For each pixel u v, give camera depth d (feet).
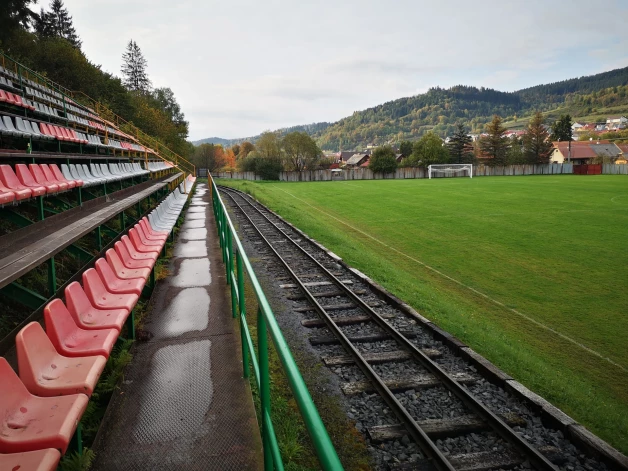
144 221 25.29
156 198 47.32
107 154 55.83
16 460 6.25
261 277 33.09
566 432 14.92
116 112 126.72
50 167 26.40
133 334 14.84
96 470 8.49
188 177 112.37
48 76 105.19
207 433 9.71
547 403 16.22
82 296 11.79
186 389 11.67
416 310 26.86
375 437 14.12
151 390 11.62
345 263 37.47
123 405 10.86
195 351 14.16
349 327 23.81
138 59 240.73
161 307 18.63
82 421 10.23
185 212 52.54
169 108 244.83
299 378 4.59
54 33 155.22
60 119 55.88
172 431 9.77
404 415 15.10
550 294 36.37
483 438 14.73
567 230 62.75
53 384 8.24
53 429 6.95
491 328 27.76
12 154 23.67
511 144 269.23
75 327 10.59
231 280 17.52
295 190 140.26
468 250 51.80
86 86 114.32
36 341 8.61
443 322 25.08
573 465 13.73
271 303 26.71
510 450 14.11
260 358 7.66
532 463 13.48
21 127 35.55
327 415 15.33
